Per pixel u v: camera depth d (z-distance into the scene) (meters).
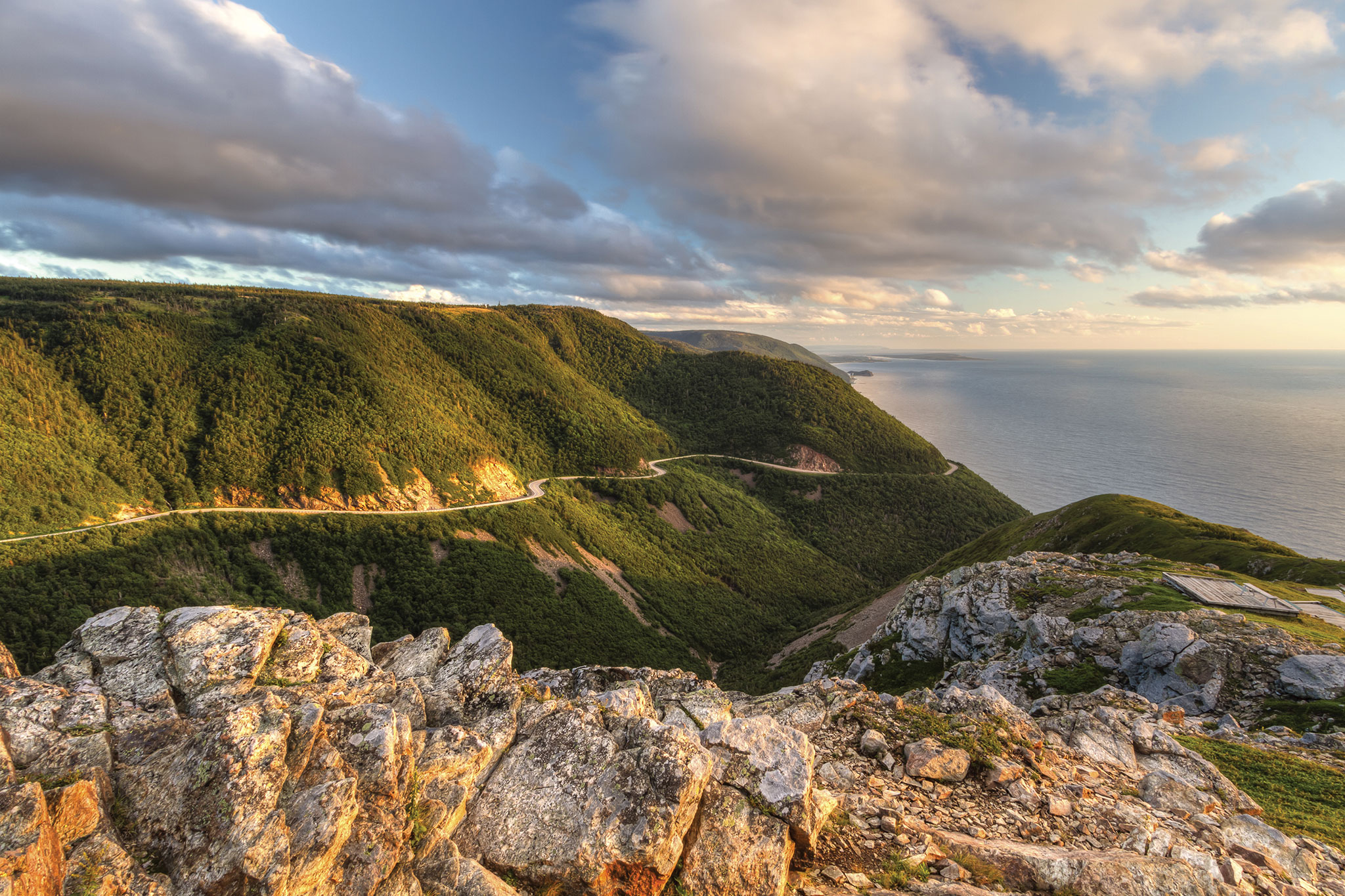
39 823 6.18
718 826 9.86
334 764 8.32
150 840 7.23
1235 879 11.02
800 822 10.04
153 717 9.04
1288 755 20.89
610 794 9.61
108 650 10.23
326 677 11.20
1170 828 12.91
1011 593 46.19
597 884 8.74
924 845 11.36
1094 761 16.25
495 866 9.08
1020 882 10.54
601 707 11.90
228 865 6.77
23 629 83.31
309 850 7.21
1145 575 45.41
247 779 7.42
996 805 13.24
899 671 49.38
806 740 12.26
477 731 11.02
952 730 15.34
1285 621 36.34
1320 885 11.99
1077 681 33.19
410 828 8.58
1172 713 24.44
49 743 7.77
